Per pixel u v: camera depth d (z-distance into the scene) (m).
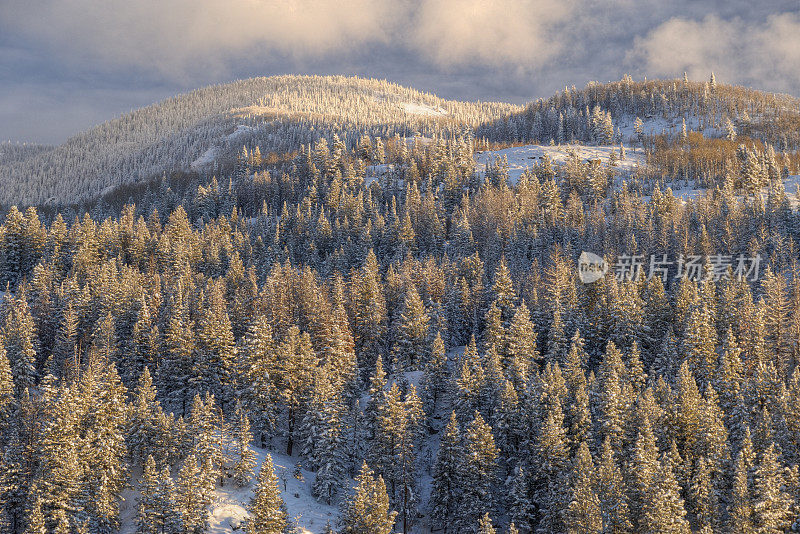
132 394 79.56
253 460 65.25
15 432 63.62
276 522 54.69
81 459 59.62
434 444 78.50
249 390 75.69
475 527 61.47
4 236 128.62
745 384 68.31
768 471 53.25
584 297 99.88
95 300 99.44
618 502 53.84
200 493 57.34
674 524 50.94
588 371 86.50
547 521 59.53
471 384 73.94
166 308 96.94
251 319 94.12
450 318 102.44
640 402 63.88
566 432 66.19
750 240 115.31
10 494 58.44
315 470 73.19
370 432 74.44
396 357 89.81
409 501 65.38
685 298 89.50
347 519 56.78
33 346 84.38
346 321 91.00
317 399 71.38
